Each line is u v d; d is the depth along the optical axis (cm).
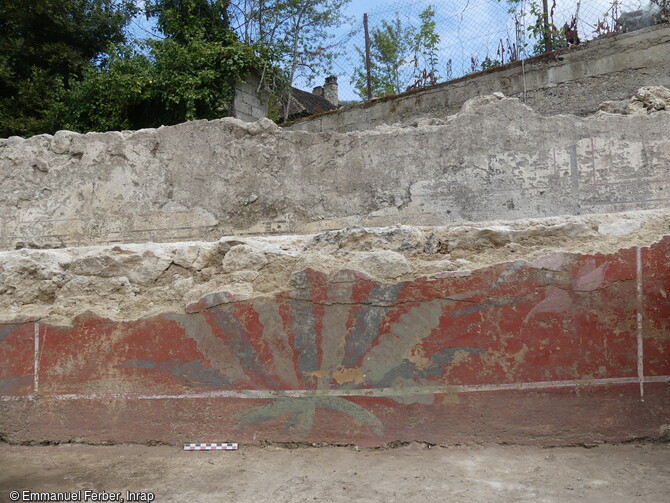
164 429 355
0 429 374
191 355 355
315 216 515
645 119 463
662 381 317
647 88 515
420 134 501
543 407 322
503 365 325
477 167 485
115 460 334
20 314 381
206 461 325
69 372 371
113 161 549
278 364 345
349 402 336
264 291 353
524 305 326
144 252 385
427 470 296
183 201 536
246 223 525
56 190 554
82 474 314
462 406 327
